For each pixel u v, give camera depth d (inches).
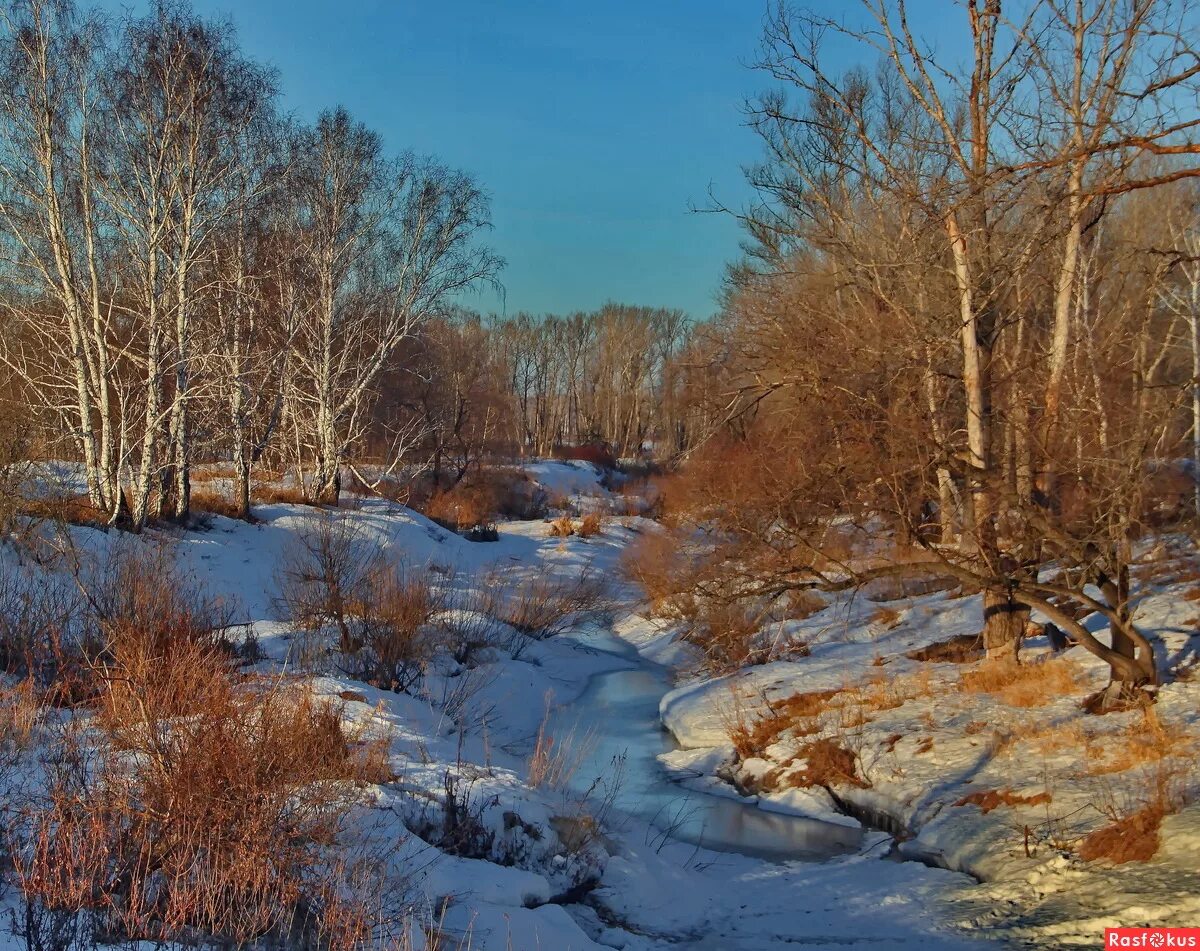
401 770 362.3
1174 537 571.2
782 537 503.5
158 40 867.4
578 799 404.5
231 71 935.7
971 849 364.2
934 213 409.1
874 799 445.7
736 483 581.0
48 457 910.4
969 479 447.8
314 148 1211.9
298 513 1095.0
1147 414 393.7
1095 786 377.4
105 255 914.7
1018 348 508.4
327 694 468.4
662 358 3157.0
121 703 314.5
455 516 1476.4
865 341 494.3
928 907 325.7
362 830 290.4
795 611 817.5
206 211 923.4
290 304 1133.7
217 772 249.9
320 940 221.8
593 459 2517.2
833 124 562.9
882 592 838.5
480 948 249.6
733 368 610.2
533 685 706.8
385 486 1483.8
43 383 856.3
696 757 557.3
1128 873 307.6
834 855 401.4
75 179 848.9
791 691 619.8
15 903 206.4
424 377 1507.1
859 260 530.0
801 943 299.0
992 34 468.8
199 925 215.0
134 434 938.7
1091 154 273.0
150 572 544.7
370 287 1334.9
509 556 1257.4
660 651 855.7
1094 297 601.0
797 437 503.2
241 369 1037.2
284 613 748.0
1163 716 418.3
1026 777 405.1
